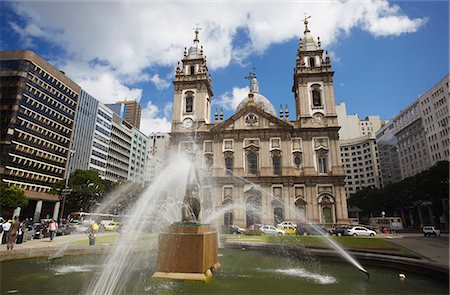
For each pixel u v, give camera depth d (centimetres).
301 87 5259
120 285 1098
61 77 7406
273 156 4991
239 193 4834
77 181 5888
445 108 7812
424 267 1390
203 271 1134
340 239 2639
